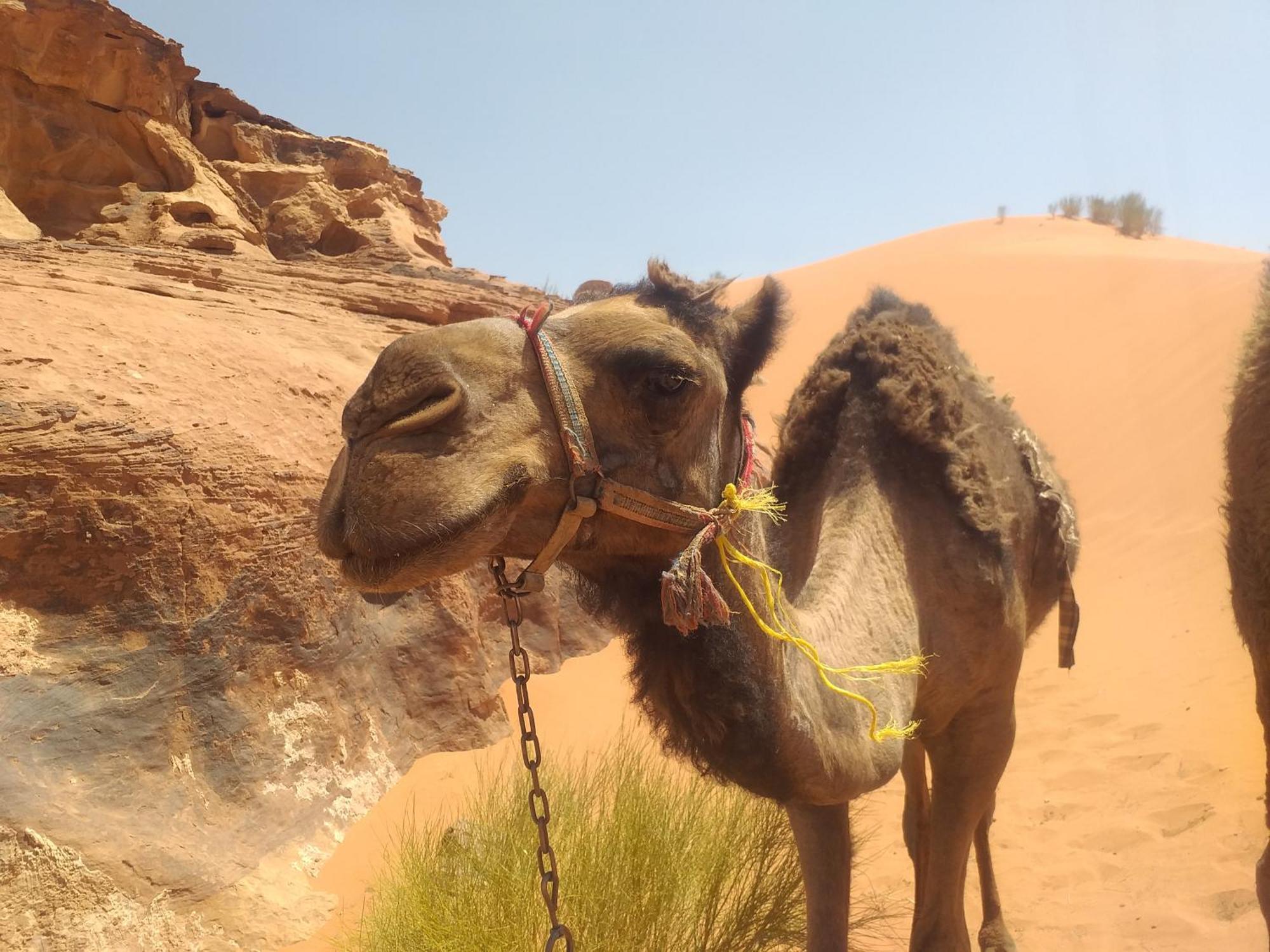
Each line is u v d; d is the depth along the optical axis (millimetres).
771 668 1057
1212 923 1618
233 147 10180
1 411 2387
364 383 934
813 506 1590
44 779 2127
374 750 2820
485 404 935
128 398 2668
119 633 2395
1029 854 2105
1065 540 1753
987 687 1591
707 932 1823
